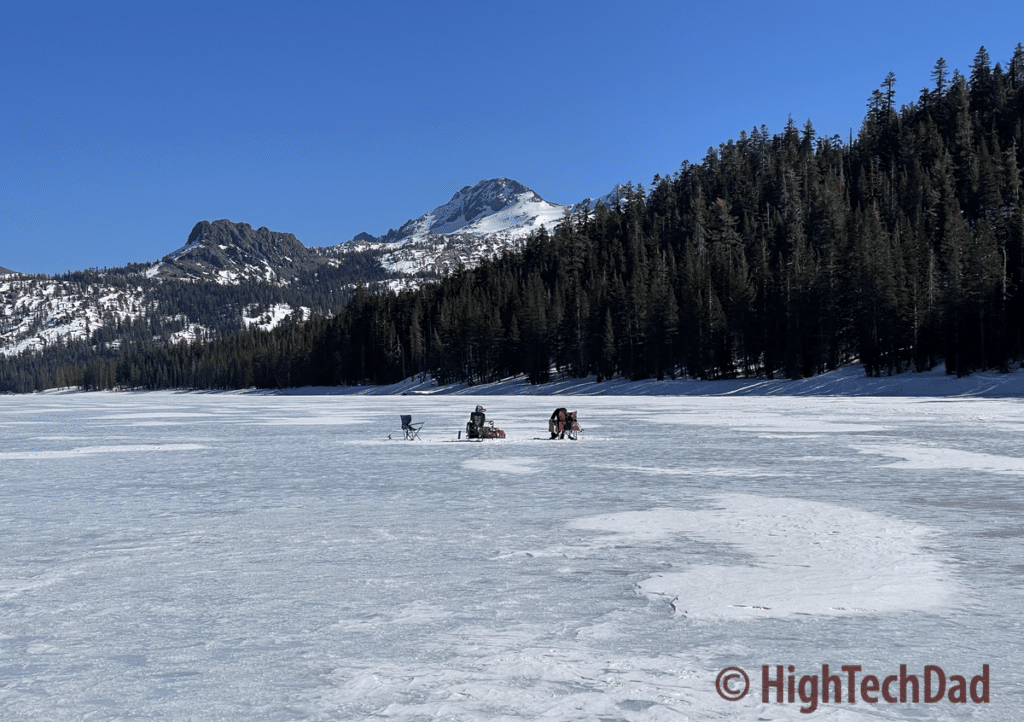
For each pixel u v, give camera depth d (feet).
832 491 52.95
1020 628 23.71
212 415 206.90
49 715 17.90
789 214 547.08
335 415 197.77
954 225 382.22
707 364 377.30
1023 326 295.69
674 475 63.26
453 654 21.75
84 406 328.08
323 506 49.44
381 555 34.91
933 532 38.58
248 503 51.01
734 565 32.24
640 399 300.20
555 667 20.66
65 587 29.73
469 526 41.86
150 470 71.72
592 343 426.10
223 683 19.79
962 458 72.84
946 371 299.79
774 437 100.89
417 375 541.34
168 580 30.71
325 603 27.14
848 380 318.86
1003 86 636.89
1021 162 535.19
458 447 93.45
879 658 21.20
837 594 27.61
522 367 467.93
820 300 339.36
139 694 19.11
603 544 36.78
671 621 24.66
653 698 18.57
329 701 18.56
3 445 104.37
